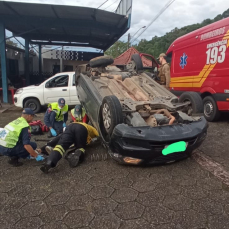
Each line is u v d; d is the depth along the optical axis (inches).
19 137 143.1
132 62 233.6
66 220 94.2
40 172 137.3
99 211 99.7
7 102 448.8
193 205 103.0
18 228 89.9
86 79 206.8
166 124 147.9
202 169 137.6
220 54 223.3
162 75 318.0
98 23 438.6
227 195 110.3
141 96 175.6
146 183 122.4
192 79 268.5
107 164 146.5
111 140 137.4
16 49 676.1
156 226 90.3
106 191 115.2
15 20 414.9
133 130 129.4
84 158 155.7
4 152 143.7
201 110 170.4
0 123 277.3
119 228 89.5
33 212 99.5
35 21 417.7
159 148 127.3
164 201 106.3
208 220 93.2
